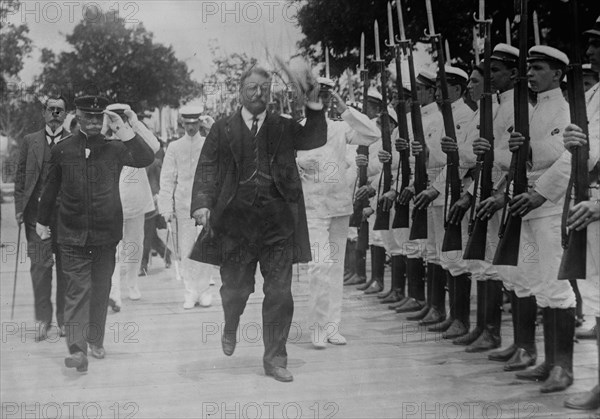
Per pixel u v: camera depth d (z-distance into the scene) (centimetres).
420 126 599
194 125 700
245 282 498
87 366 502
